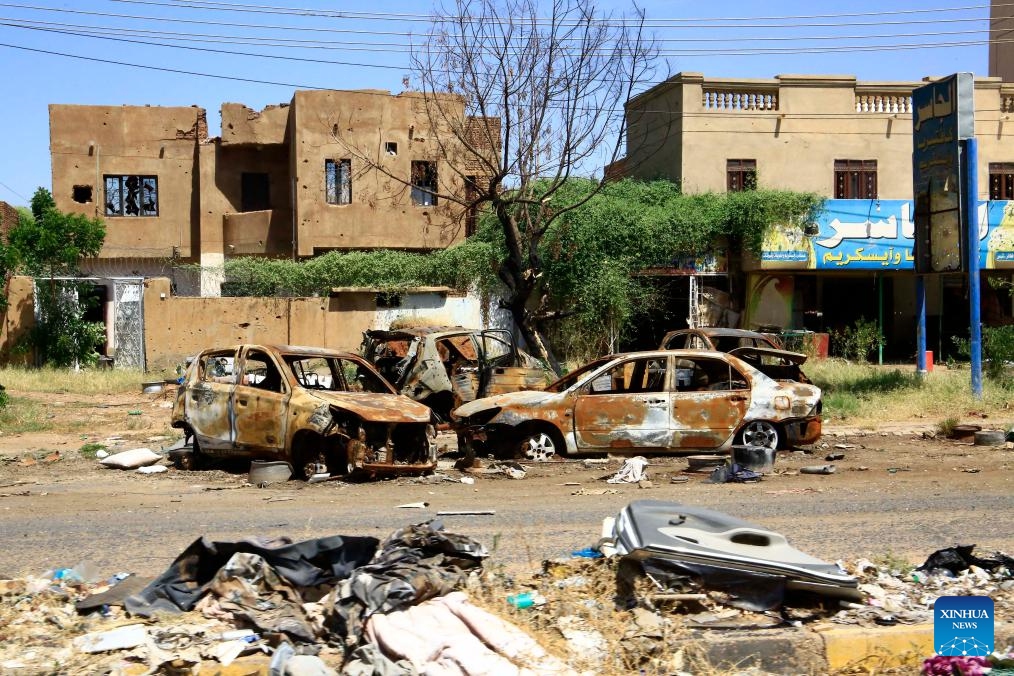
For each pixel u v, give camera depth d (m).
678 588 5.99
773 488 11.46
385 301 29.66
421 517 9.48
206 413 13.26
